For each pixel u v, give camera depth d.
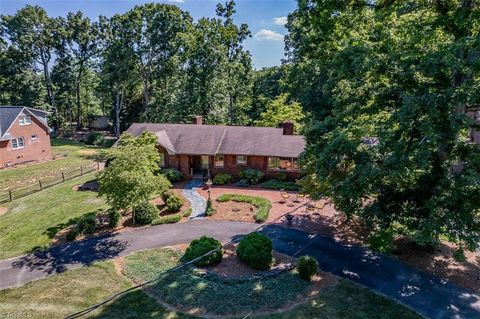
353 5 16.38
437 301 12.77
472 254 16.03
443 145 12.94
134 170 19.33
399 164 11.93
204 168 30.30
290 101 45.44
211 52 41.78
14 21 52.41
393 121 12.38
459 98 11.07
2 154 35.19
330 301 12.73
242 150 28.50
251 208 22.52
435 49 13.38
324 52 19.52
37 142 39.22
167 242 17.80
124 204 18.42
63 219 20.97
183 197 24.95
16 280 14.49
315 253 16.50
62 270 15.22
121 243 17.78
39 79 56.09
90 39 56.03
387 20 16.09
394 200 14.10
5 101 56.28
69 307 12.48
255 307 12.27
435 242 12.84
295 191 26.31
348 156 14.07
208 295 12.86
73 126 65.75
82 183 28.78
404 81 13.20
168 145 29.05
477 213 12.80
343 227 19.48
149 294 13.16
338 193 14.70
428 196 13.20
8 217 21.62
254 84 53.31
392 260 15.73
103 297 13.08
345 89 16.12
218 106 44.38
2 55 52.56
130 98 55.41
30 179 30.95
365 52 14.38
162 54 50.34
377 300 12.82
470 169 12.14
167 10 47.09
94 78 65.44
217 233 18.84
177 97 45.62
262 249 14.91
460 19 12.88
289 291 13.17
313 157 17.11
